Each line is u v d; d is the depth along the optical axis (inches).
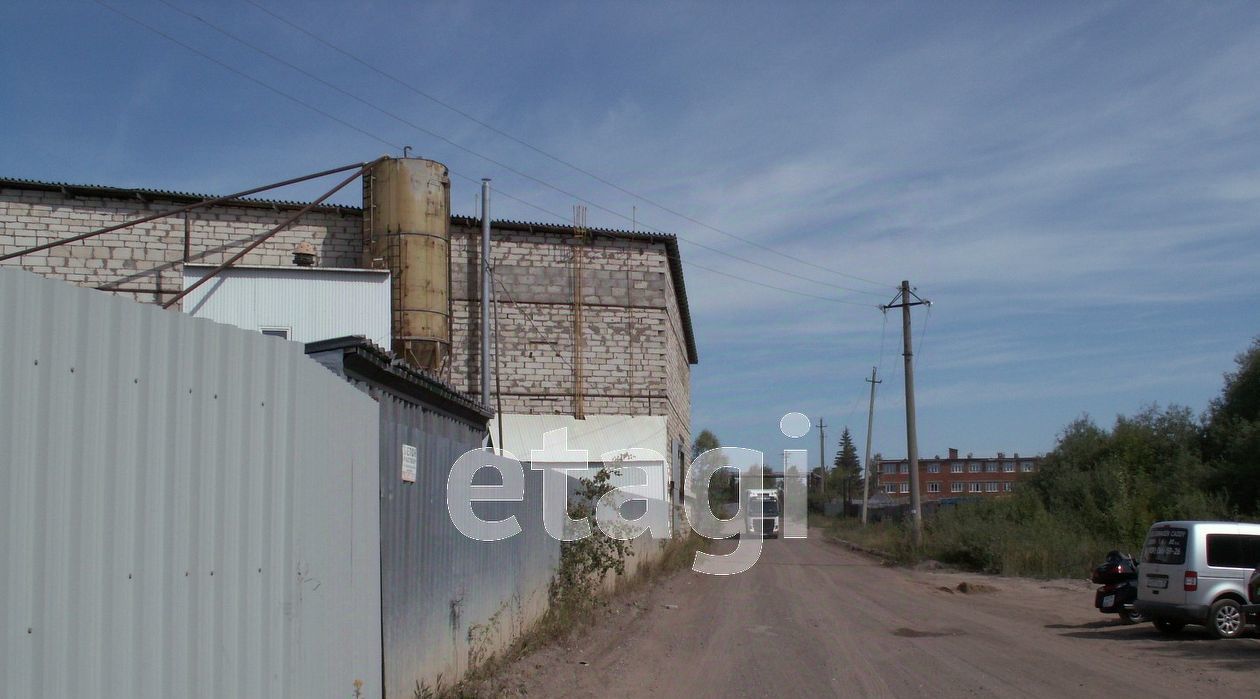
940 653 495.2
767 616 661.9
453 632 367.2
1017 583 969.5
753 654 494.3
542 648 488.7
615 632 573.3
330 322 1000.9
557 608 568.7
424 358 1109.7
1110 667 451.5
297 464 217.5
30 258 1112.8
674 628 597.0
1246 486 1182.3
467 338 1305.4
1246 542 559.5
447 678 357.1
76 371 136.9
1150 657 483.8
